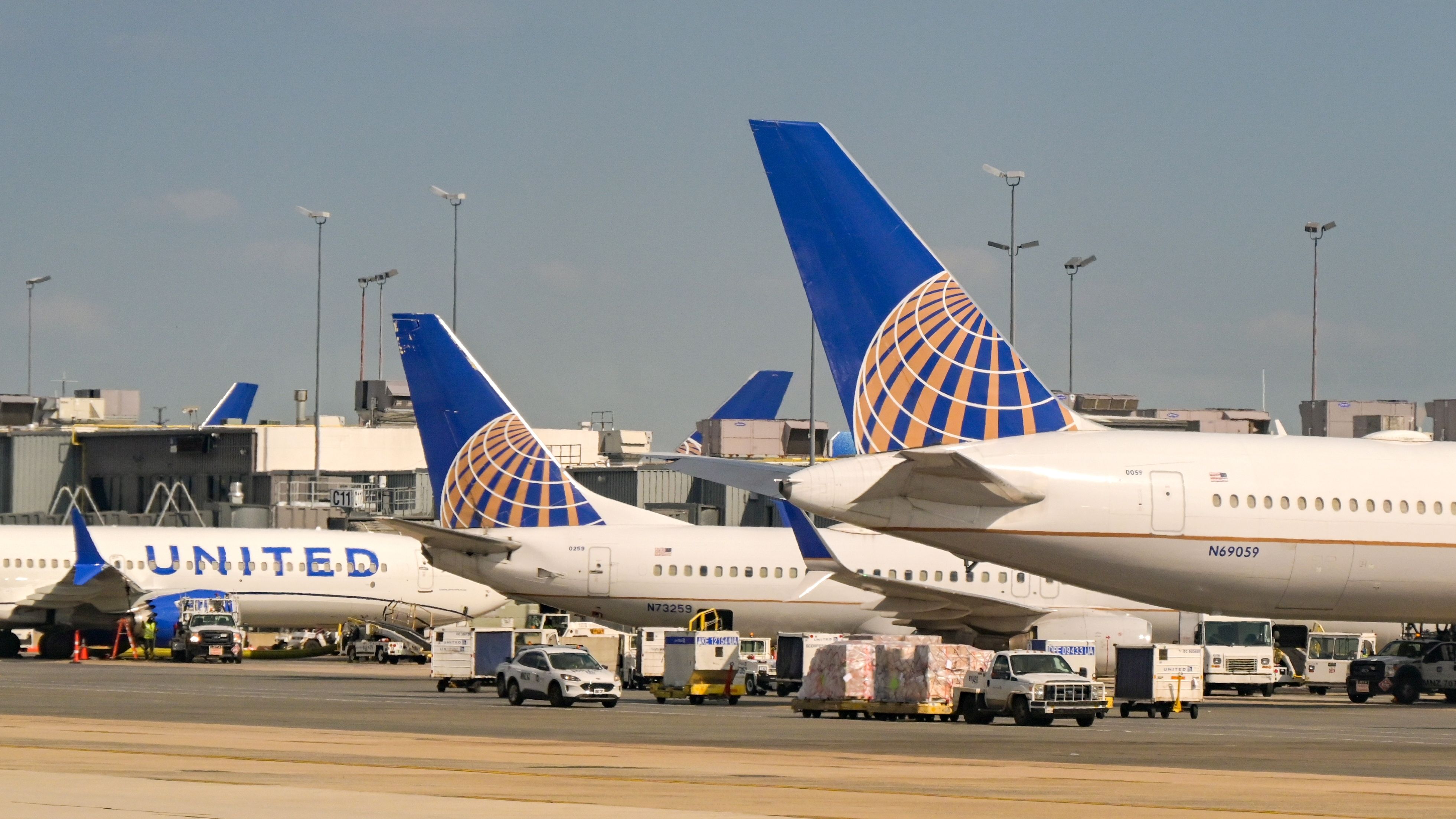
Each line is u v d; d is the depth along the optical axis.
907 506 154.00
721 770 91.38
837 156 152.50
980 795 79.31
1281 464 162.62
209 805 70.88
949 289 154.75
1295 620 167.25
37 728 121.56
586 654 173.75
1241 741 127.06
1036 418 158.75
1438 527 162.62
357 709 156.00
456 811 69.31
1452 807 78.25
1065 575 158.25
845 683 156.75
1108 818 70.44
